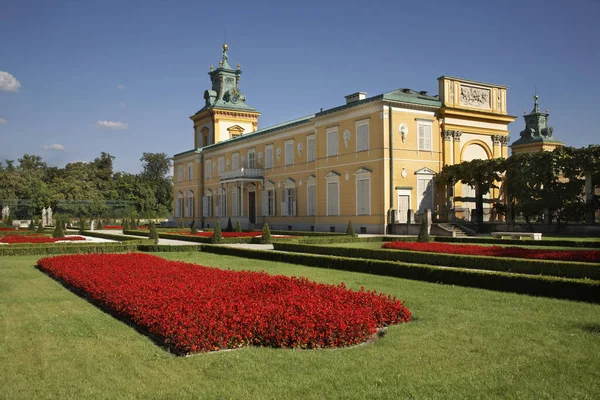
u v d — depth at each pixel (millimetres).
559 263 15750
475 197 41656
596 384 7020
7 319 11523
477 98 45406
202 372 7738
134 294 11945
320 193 48438
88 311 12406
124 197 103188
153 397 6812
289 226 54125
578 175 33875
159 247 29203
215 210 71938
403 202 41438
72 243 29625
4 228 58594
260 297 11750
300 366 7906
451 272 15891
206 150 74188
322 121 48094
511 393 6758
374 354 8461
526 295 13703
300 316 9492
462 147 44594
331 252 24828
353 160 44094
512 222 37500
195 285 13133
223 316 9484
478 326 10227
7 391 7094
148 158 125312
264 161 59281
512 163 36719
